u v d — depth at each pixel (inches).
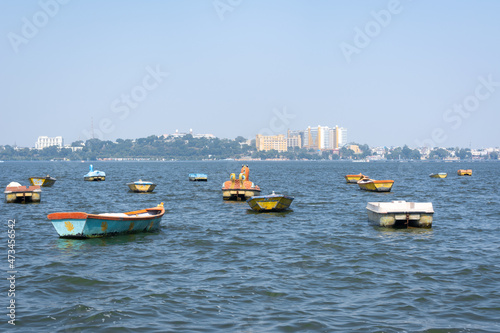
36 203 1729.8
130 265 768.3
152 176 4170.8
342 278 697.6
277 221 1251.2
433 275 713.0
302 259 811.4
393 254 847.7
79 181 3270.2
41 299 605.0
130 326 518.9
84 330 509.0
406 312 560.7
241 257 828.6
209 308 573.3
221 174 4697.3
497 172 5098.4
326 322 530.3
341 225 1176.2
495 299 604.7
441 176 3838.6
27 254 844.0
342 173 4891.7
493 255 842.8
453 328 513.7
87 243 936.9
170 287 652.7
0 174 4658.0
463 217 1326.3
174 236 1023.6
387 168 7037.4
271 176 4156.0
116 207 1635.1
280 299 605.9
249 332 504.1
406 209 1120.2
